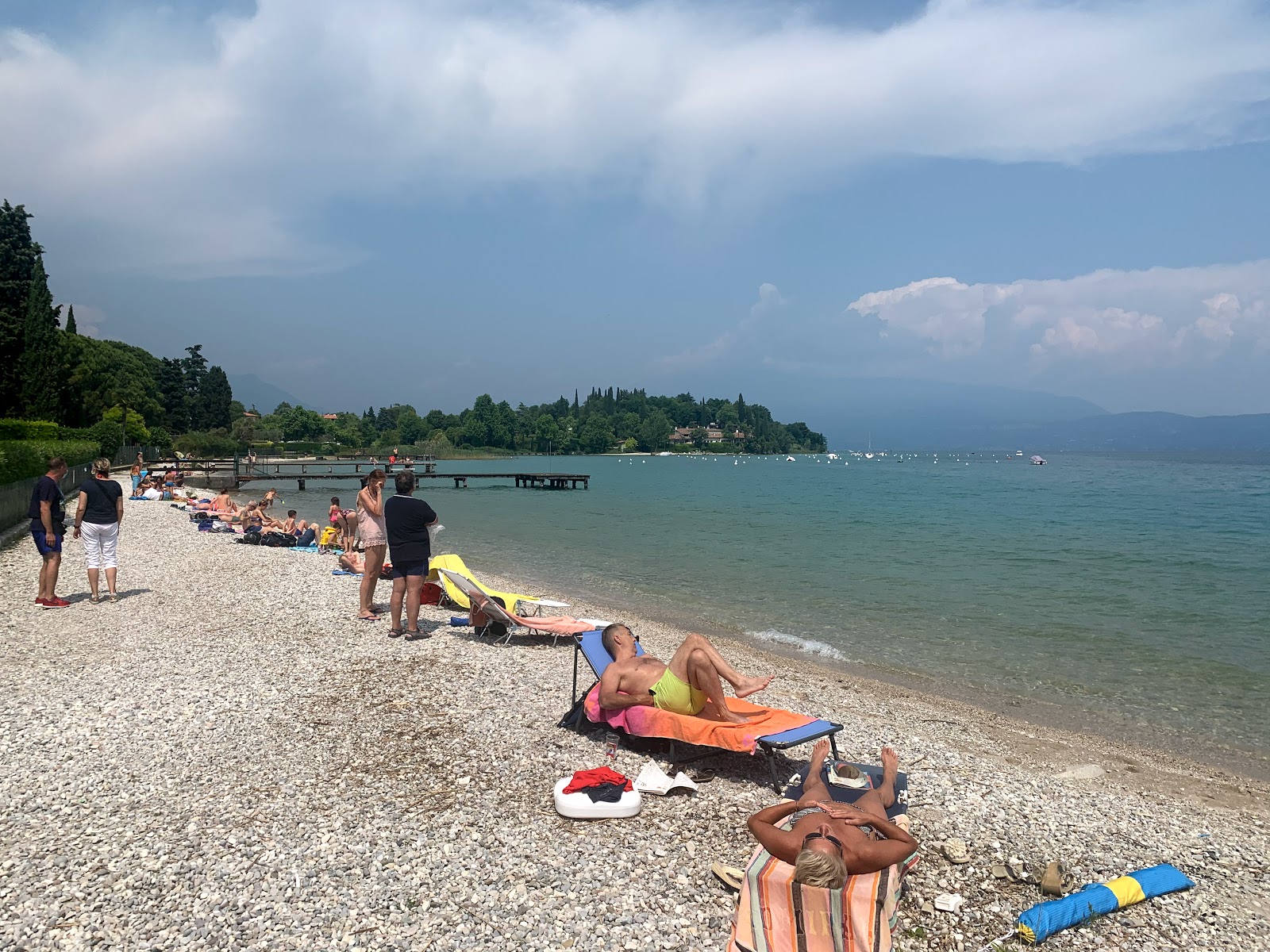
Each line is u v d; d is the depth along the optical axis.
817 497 56.09
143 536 21.16
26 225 63.66
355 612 11.96
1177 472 112.31
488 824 5.22
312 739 6.71
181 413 121.44
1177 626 14.25
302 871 4.54
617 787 5.54
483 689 8.34
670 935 4.07
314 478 62.59
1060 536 29.28
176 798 5.49
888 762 5.56
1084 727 9.01
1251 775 7.70
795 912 3.73
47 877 4.40
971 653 12.30
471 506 47.72
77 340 78.25
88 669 8.54
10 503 20.44
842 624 14.26
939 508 44.91
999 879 4.86
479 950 3.88
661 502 51.03
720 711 6.20
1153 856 5.30
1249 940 4.32
